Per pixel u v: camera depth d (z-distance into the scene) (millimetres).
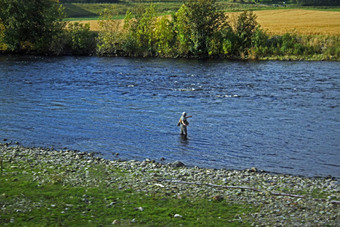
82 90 45125
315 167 22312
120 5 173375
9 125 30781
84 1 182000
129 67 64312
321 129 30125
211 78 53250
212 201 16344
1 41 80938
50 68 62156
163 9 163375
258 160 23531
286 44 75125
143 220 14109
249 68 61969
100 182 18328
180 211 15125
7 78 52031
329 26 98562
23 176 18594
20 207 14734
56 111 35469
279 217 14797
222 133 29219
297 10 153500
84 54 83438
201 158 23906
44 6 82062
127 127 30750
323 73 55938
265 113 35031
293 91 44219
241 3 196375
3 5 80750
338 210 15570
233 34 78188
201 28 78375
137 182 18578
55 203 15352
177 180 19109
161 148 25828
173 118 33562
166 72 58875
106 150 25297
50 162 21609
